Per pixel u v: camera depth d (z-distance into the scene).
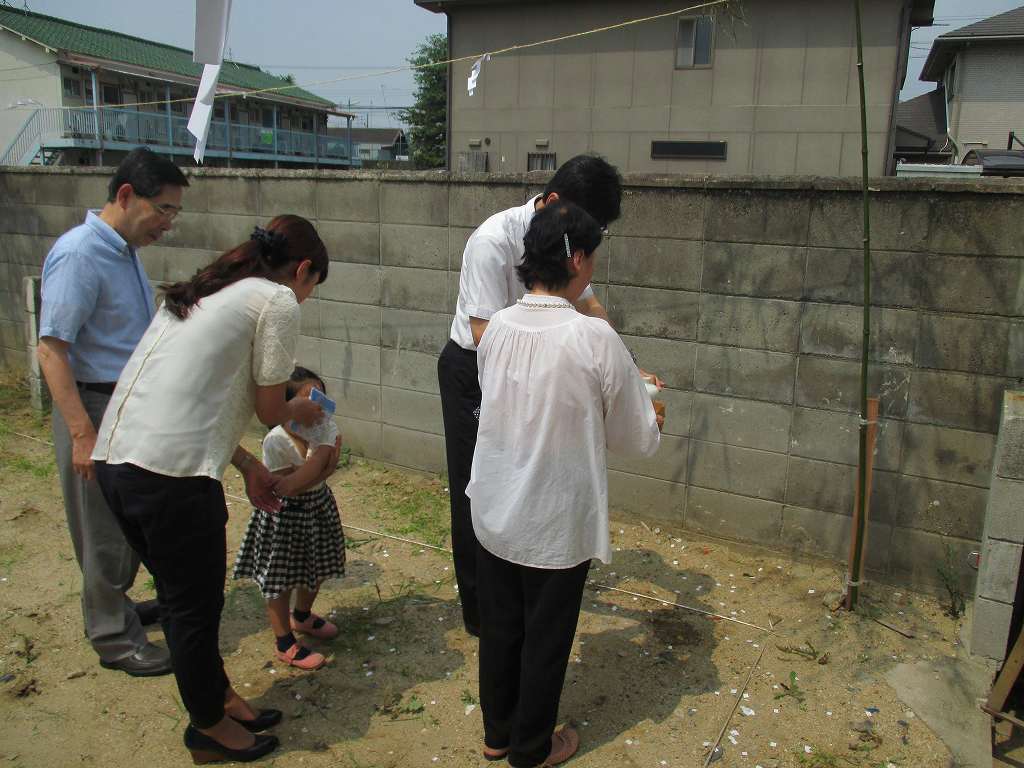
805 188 3.42
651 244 3.80
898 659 2.99
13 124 23.31
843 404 3.50
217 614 2.34
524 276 2.29
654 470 4.01
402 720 2.68
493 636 2.39
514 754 2.42
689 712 2.72
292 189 4.89
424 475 4.80
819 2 15.14
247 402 2.33
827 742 2.57
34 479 4.61
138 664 2.89
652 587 3.55
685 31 16.16
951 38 22.58
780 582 3.57
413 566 3.74
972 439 3.26
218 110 27.12
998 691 2.68
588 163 2.55
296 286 2.47
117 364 2.78
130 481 2.17
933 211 3.19
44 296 2.55
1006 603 2.84
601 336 2.21
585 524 2.26
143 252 5.58
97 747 2.53
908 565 3.46
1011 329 3.13
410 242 4.54
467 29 17.73
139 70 23.28
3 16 23.53
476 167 17.78
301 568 2.88
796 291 3.52
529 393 2.21
